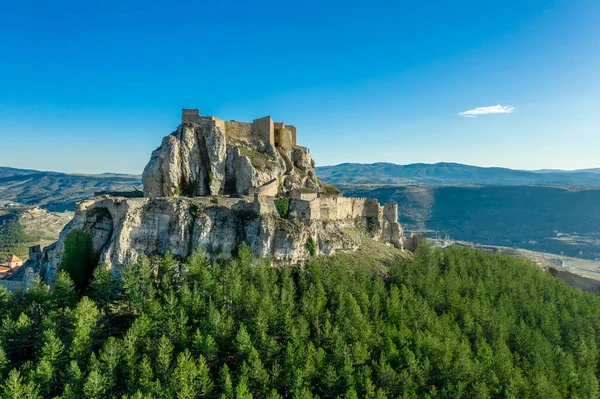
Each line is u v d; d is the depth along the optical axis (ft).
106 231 349.41
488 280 404.36
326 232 417.28
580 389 274.77
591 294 448.65
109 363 222.28
